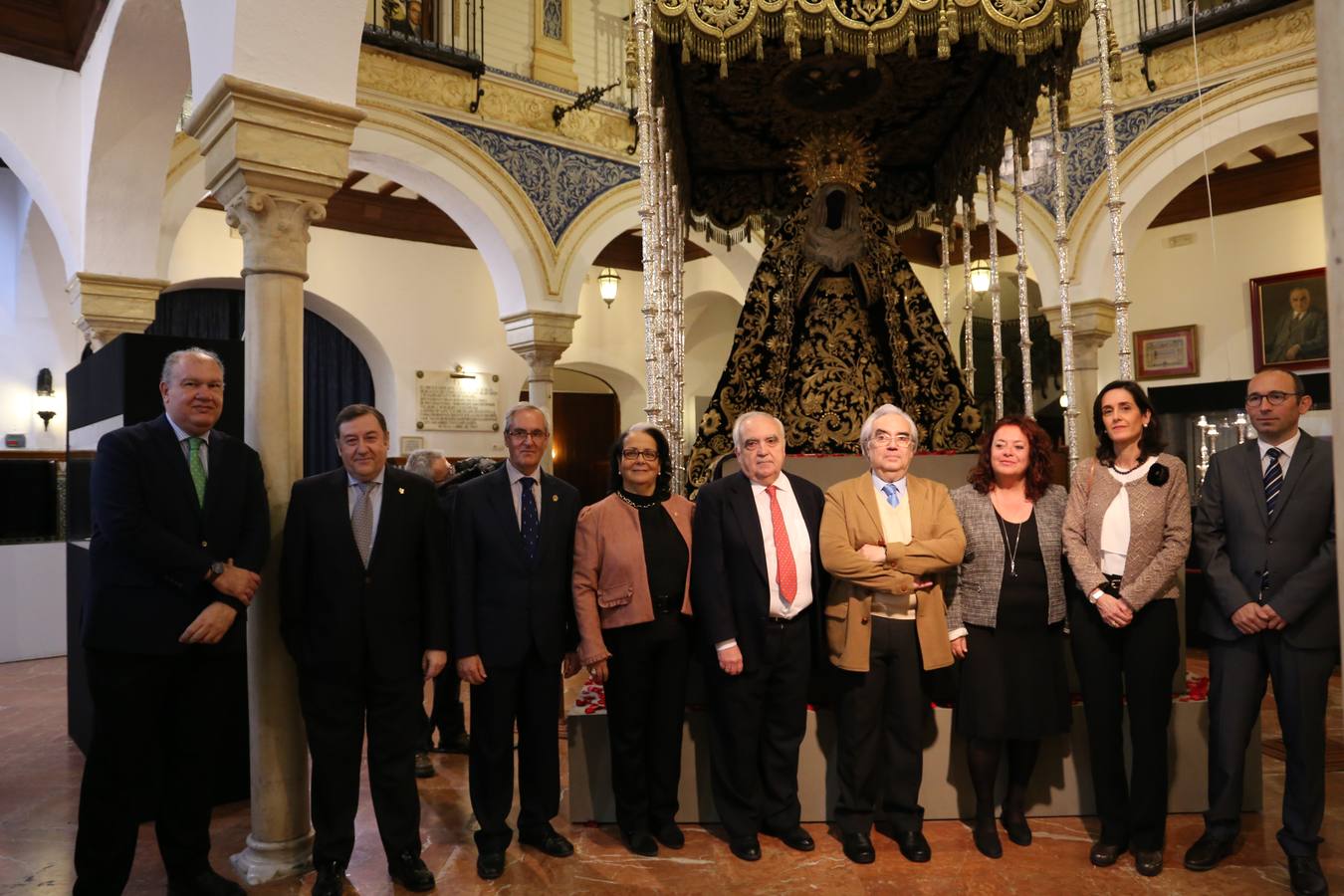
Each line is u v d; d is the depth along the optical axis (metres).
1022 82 5.09
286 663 3.47
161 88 6.26
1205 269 10.24
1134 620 3.40
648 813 3.69
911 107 5.61
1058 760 3.93
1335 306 1.15
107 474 3.02
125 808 3.00
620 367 12.87
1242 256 9.97
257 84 3.41
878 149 6.13
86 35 6.48
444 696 5.00
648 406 4.39
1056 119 5.04
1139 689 3.38
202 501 3.17
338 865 3.19
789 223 5.75
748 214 6.55
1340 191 1.15
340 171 3.62
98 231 6.79
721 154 6.18
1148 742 3.37
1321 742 3.16
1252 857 3.47
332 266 10.58
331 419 11.05
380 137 7.77
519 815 3.75
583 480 14.07
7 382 9.85
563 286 8.98
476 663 3.36
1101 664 3.43
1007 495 3.66
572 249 9.05
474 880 3.36
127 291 6.95
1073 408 5.13
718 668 3.58
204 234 9.88
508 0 8.93
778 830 3.66
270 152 3.45
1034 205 8.55
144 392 4.21
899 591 3.39
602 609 3.53
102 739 2.98
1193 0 7.18
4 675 7.15
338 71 3.62
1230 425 9.63
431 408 11.26
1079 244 8.29
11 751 5.15
